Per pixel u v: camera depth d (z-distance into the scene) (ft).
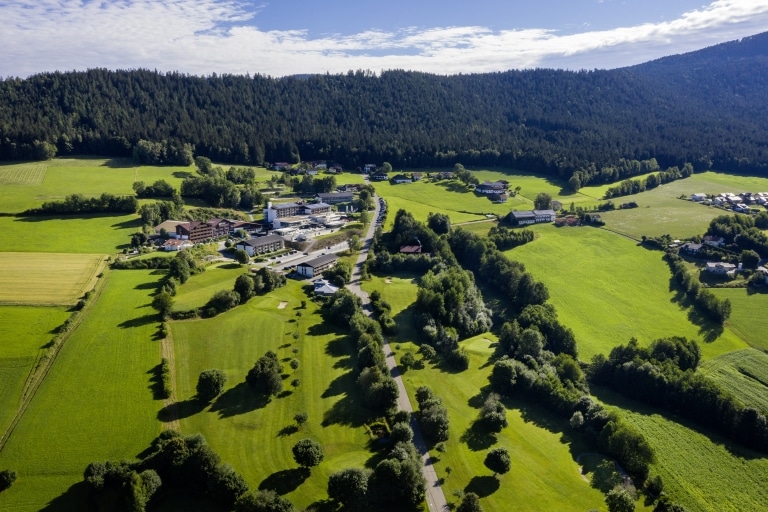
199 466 259.39
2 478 250.98
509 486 282.56
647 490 298.56
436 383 378.32
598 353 466.29
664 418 375.66
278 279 503.20
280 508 239.09
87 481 248.52
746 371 441.68
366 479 260.21
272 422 315.17
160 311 409.90
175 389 332.80
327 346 404.36
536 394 373.81
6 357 340.80
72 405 308.19
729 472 321.93
